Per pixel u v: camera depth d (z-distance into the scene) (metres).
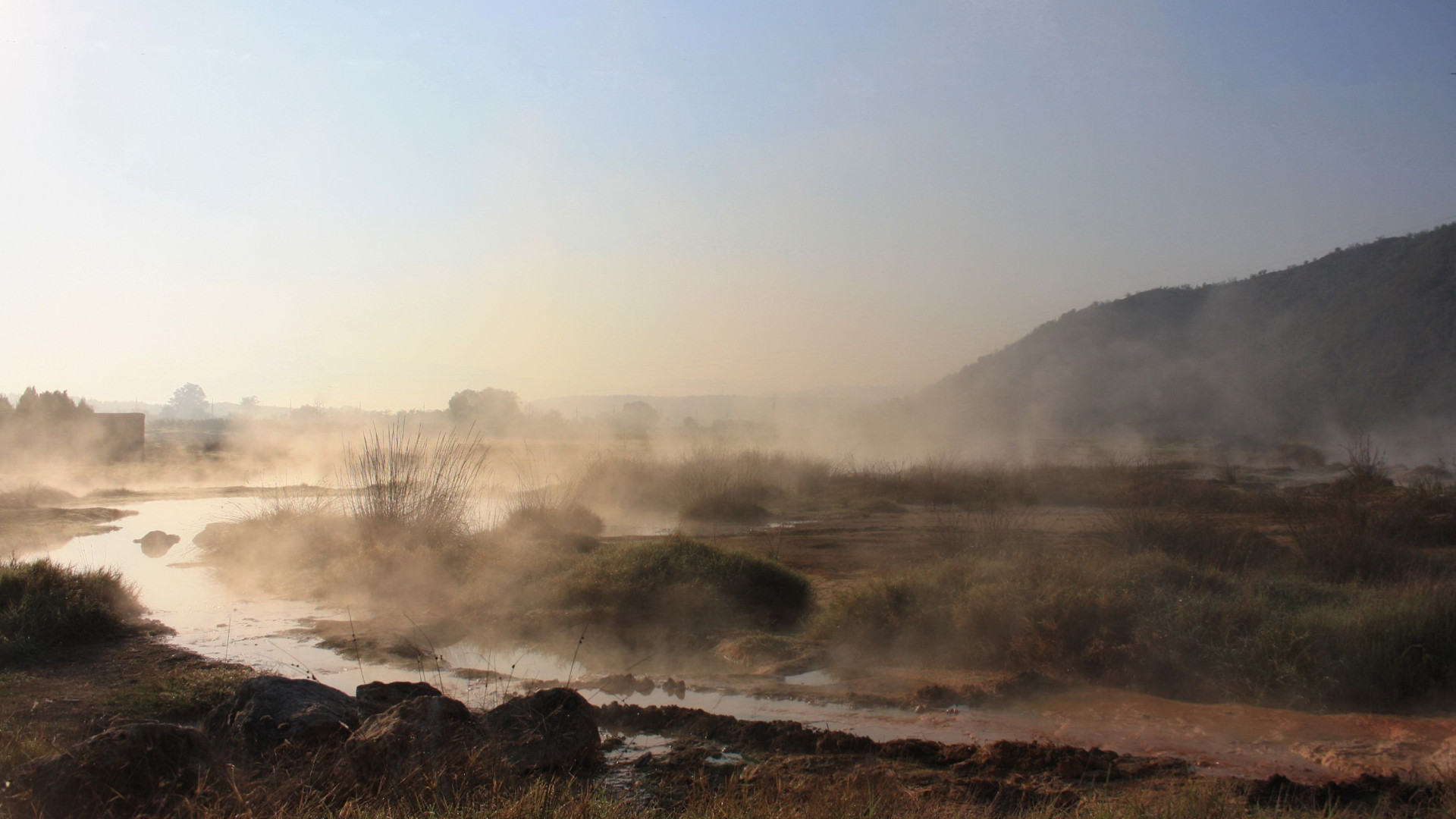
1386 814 5.36
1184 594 9.79
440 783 5.14
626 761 6.43
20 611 10.09
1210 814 5.06
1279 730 7.18
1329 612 9.12
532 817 4.92
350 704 6.10
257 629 10.85
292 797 4.90
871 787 5.36
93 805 4.77
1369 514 14.93
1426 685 7.84
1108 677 8.50
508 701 6.47
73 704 7.61
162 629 10.77
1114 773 6.18
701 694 8.30
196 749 5.25
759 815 4.95
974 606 9.56
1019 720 7.47
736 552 12.88
